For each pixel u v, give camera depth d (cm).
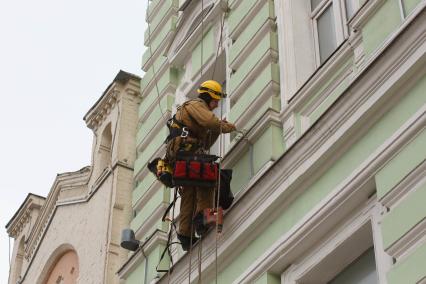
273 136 1232
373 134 1027
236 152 1284
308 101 1220
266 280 1111
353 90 1044
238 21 1475
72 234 1859
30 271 1989
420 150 943
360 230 1020
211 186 1182
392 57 1000
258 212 1150
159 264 1411
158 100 1744
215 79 1580
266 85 1305
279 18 1372
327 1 1345
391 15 1060
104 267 1656
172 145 1201
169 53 1770
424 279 873
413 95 983
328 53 1300
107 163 1883
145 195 1622
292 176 1113
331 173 1076
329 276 1083
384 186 973
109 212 1730
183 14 1719
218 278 1209
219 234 1200
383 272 950
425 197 916
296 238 1084
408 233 916
